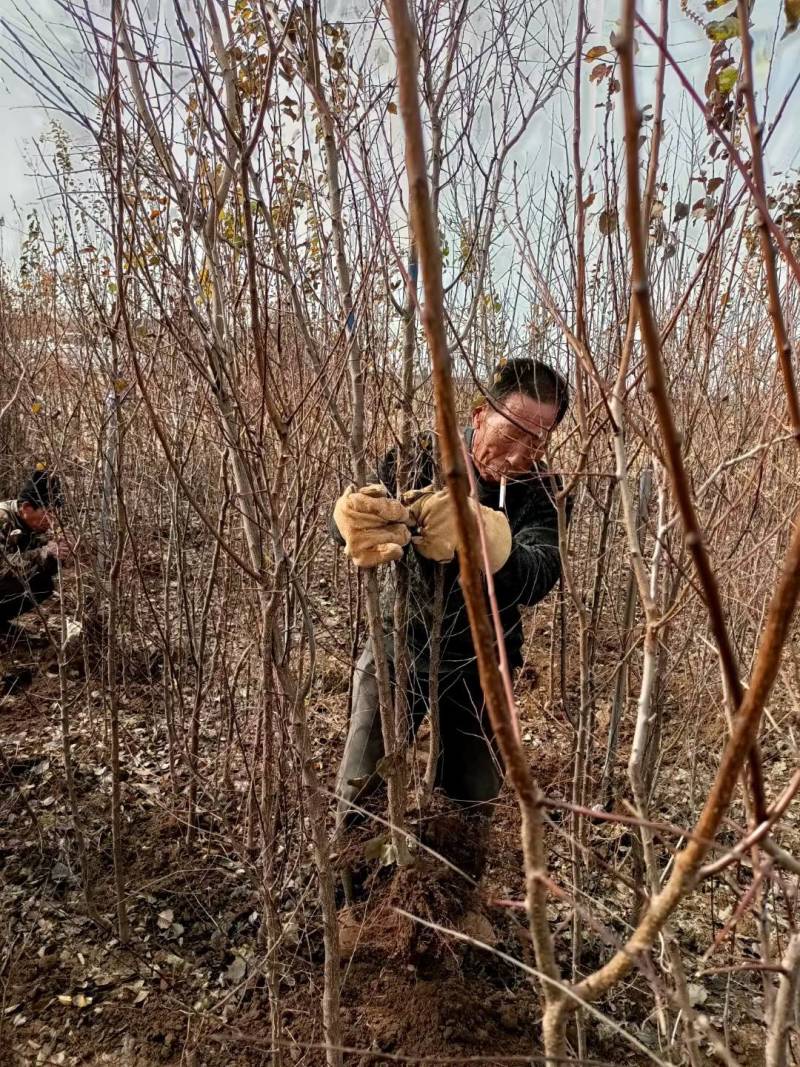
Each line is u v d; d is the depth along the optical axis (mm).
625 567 3117
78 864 2377
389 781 1740
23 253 4297
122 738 2928
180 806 2551
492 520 1588
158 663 3385
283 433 1312
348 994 1870
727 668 637
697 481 1929
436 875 1897
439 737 1928
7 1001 1927
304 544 1775
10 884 2297
